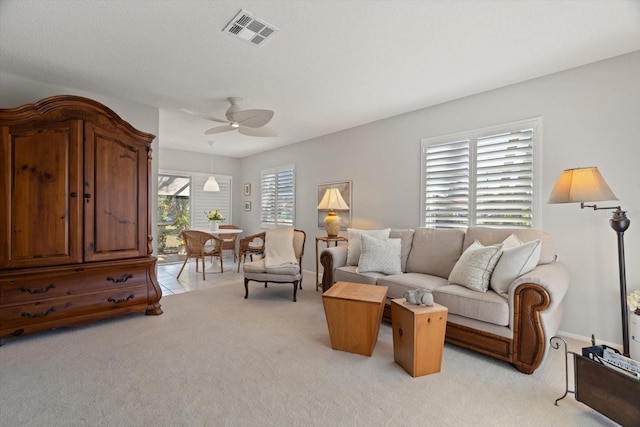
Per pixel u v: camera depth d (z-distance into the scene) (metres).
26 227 2.63
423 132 3.82
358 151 4.62
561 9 1.96
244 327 2.94
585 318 2.67
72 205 2.81
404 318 2.17
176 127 4.79
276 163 6.31
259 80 3.06
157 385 1.94
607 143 2.56
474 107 3.37
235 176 7.42
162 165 6.32
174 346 2.51
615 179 2.53
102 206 2.97
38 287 2.64
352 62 2.68
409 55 2.55
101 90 3.33
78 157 2.83
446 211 3.60
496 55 2.54
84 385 1.94
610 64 2.56
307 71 2.86
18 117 2.60
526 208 3.00
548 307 2.04
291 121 4.40
